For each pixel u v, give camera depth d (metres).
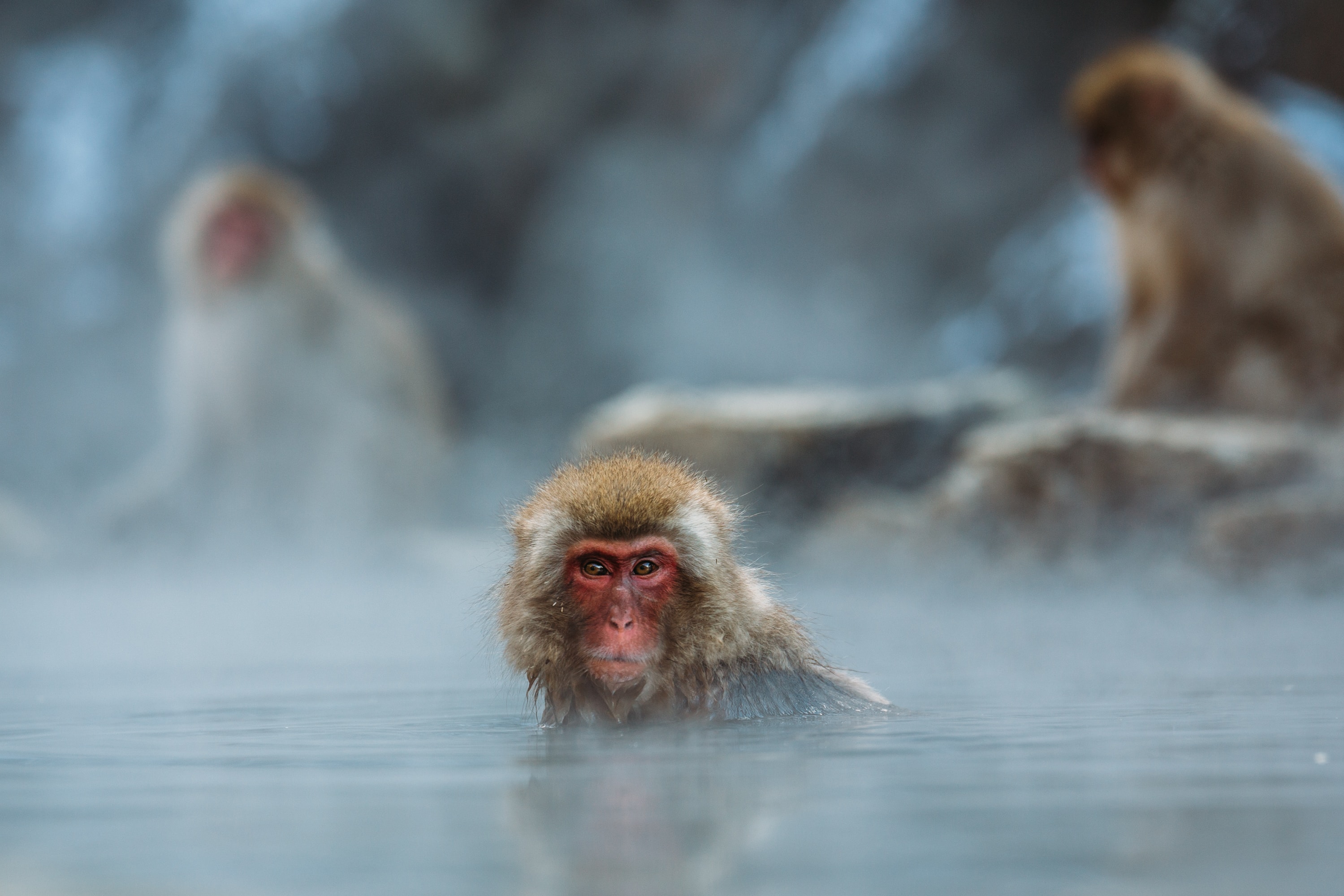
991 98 116.25
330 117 131.50
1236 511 38.22
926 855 6.05
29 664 24.05
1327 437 42.03
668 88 132.12
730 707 15.42
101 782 9.63
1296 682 17.20
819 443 57.84
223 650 27.30
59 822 7.62
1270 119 50.97
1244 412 46.66
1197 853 6.04
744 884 5.40
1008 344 102.94
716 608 15.58
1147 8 106.75
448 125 132.38
